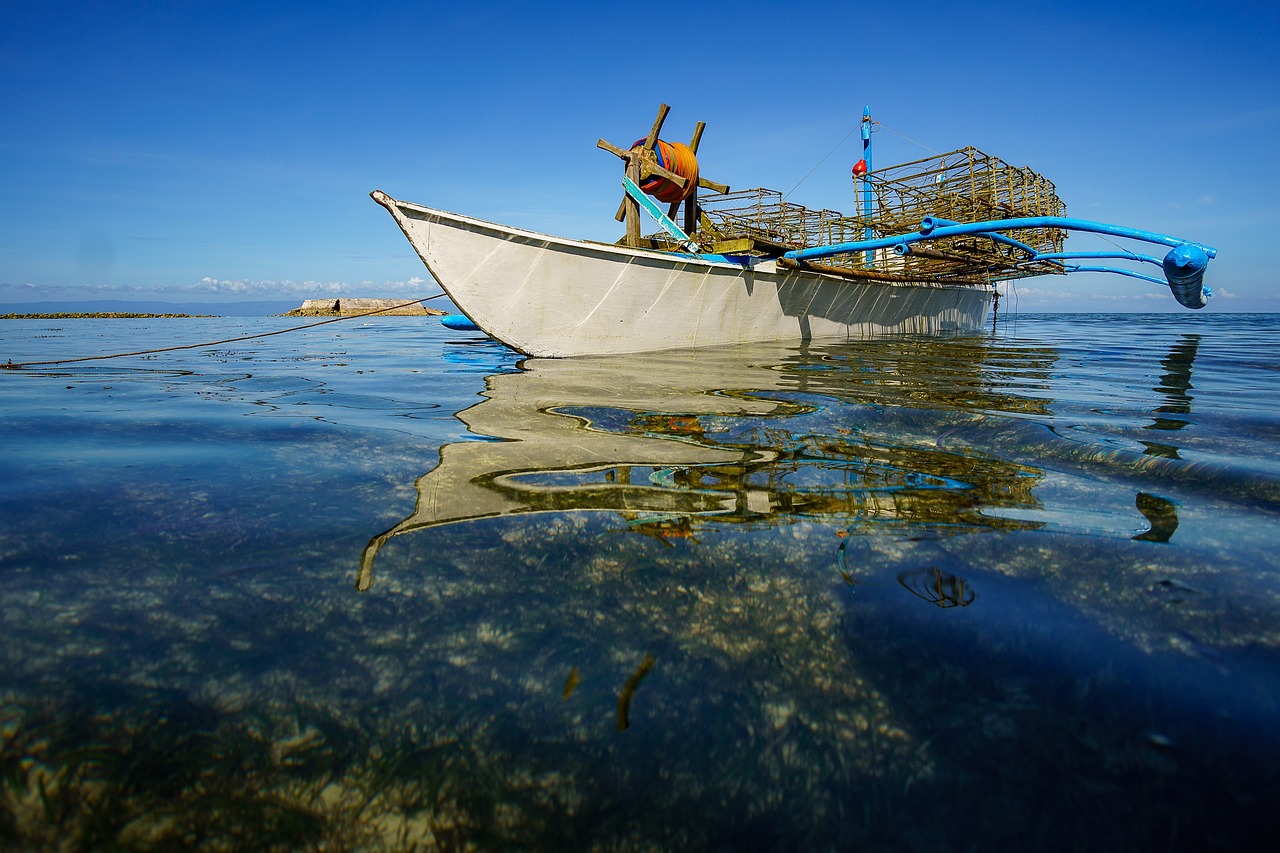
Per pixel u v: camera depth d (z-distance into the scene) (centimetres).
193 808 89
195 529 190
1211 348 1059
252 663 121
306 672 118
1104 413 393
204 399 469
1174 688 111
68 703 108
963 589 152
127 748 99
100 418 382
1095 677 115
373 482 241
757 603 145
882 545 180
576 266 752
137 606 142
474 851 83
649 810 89
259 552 173
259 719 106
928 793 90
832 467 268
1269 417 375
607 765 97
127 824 86
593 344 795
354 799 91
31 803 89
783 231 1068
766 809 89
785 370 662
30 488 231
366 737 102
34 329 1708
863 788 91
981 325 1912
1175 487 237
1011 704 108
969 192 1090
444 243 669
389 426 357
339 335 1531
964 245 1126
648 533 189
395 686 115
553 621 137
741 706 109
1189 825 83
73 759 96
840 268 1101
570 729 104
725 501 220
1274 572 159
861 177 1266
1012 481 246
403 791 92
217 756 98
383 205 633
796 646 127
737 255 902
